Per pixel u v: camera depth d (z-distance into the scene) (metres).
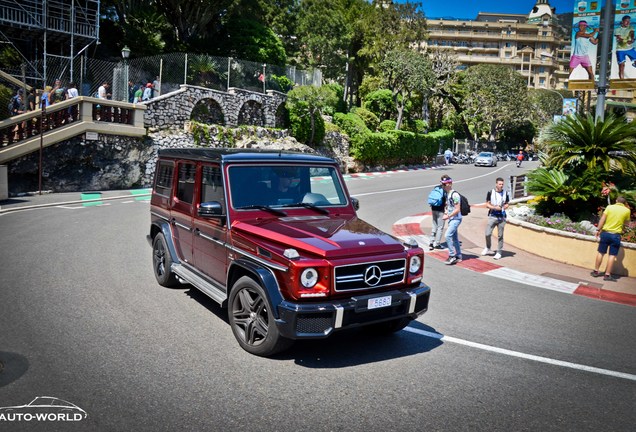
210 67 27.17
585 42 16.34
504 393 4.64
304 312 4.61
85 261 9.15
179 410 4.02
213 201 5.96
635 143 12.70
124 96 23.56
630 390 4.84
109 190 21.94
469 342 6.01
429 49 56.38
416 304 5.29
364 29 52.59
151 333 5.71
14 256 9.27
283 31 46.75
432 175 36.25
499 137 84.38
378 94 51.38
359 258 4.95
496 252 12.06
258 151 6.39
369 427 3.89
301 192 6.27
